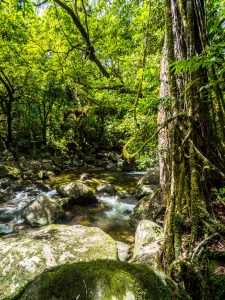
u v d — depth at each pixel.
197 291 1.87
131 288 1.44
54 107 18.41
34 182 10.48
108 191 8.98
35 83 13.26
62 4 7.86
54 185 10.21
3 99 13.91
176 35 2.79
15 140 16.61
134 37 7.16
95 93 9.20
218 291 1.80
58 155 16.42
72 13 8.04
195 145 2.61
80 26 8.30
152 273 1.65
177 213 2.42
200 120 2.65
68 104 15.66
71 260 3.09
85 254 3.26
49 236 3.68
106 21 9.91
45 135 17.86
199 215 2.29
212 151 2.68
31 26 10.61
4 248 3.24
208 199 2.49
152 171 8.80
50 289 1.52
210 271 1.94
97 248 3.43
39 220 6.14
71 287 1.50
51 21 10.43
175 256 2.21
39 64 11.59
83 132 20.33
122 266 1.67
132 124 5.98
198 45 2.69
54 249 3.26
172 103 2.82
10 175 10.85
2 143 15.91
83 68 10.17
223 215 2.40
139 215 5.64
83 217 6.70
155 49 6.08
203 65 2.04
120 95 7.55
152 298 1.43
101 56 10.37
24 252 3.13
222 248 2.11
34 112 18.17
